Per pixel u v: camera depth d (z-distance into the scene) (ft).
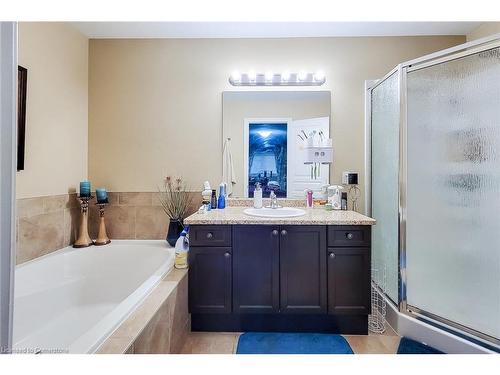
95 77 8.09
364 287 6.12
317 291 6.16
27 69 5.91
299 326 6.38
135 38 8.11
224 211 7.36
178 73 8.16
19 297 5.41
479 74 5.31
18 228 5.74
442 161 5.79
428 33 7.91
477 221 5.44
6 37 1.78
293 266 6.17
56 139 6.85
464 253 5.57
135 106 8.17
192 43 8.14
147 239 8.15
